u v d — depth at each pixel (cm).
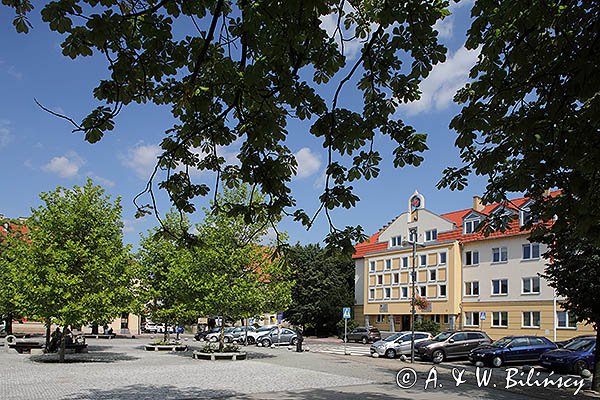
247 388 1672
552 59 685
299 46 605
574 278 1642
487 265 4750
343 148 706
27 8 567
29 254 2331
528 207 930
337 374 2142
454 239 5075
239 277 2814
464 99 874
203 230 2852
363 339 5128
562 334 4081
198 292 2888
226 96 682
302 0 494
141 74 629
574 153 677
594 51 590
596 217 720
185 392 1554
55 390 1555
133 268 2738
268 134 682
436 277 5181
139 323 7094
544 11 632
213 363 2588
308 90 642
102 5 547
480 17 698
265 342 4525
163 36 573
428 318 5291
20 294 2330
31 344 3064
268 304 2853
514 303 4466
